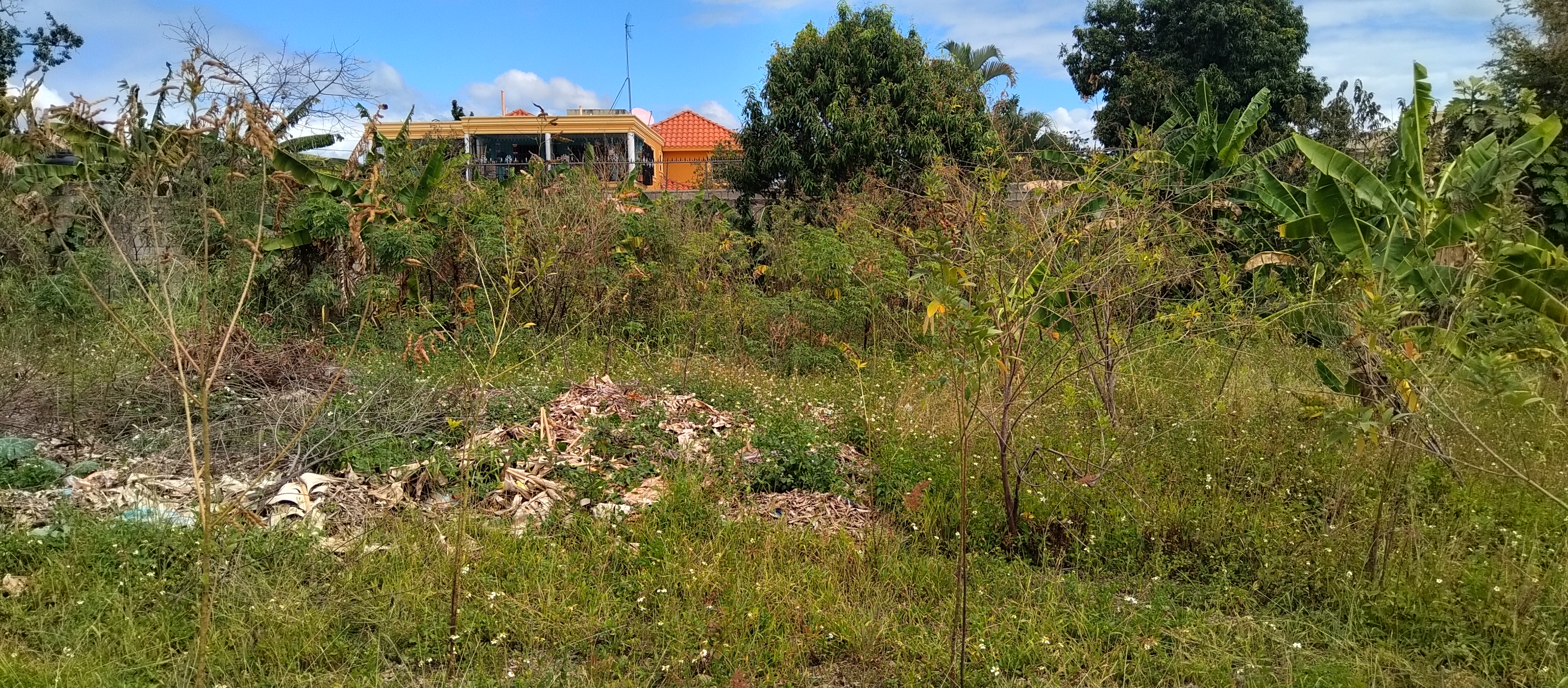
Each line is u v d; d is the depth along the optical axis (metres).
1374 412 4.15
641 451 5.42
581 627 3.47
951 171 5.69
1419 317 4.64
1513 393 3.98
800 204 12.74
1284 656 3.42
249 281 2.82
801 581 3.92
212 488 4.64
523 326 4.03
